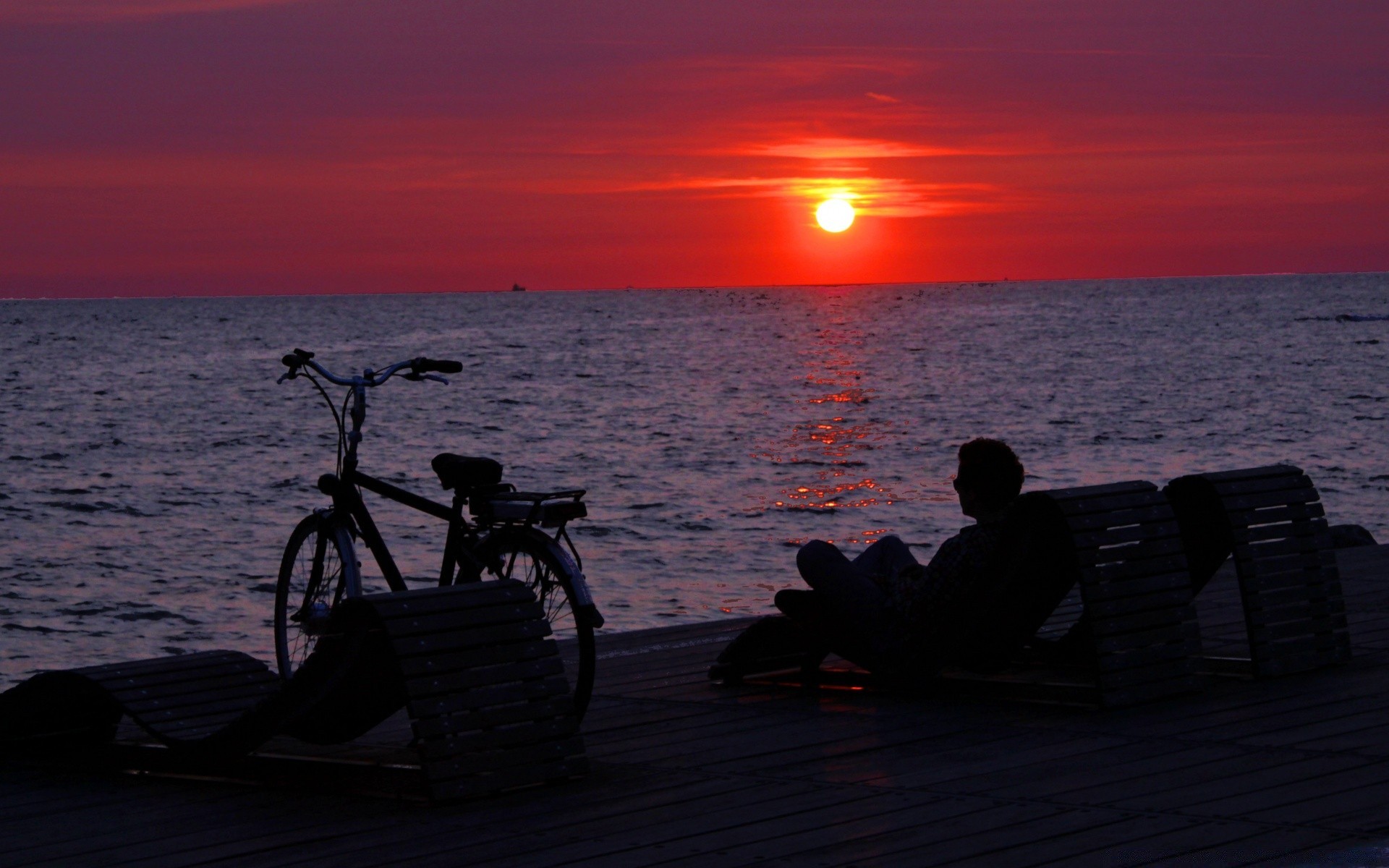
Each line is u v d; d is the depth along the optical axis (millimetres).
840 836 4344
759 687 6914
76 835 4664
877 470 34375
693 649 7980
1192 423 44562
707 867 4086
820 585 6539
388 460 38219
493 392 64250
